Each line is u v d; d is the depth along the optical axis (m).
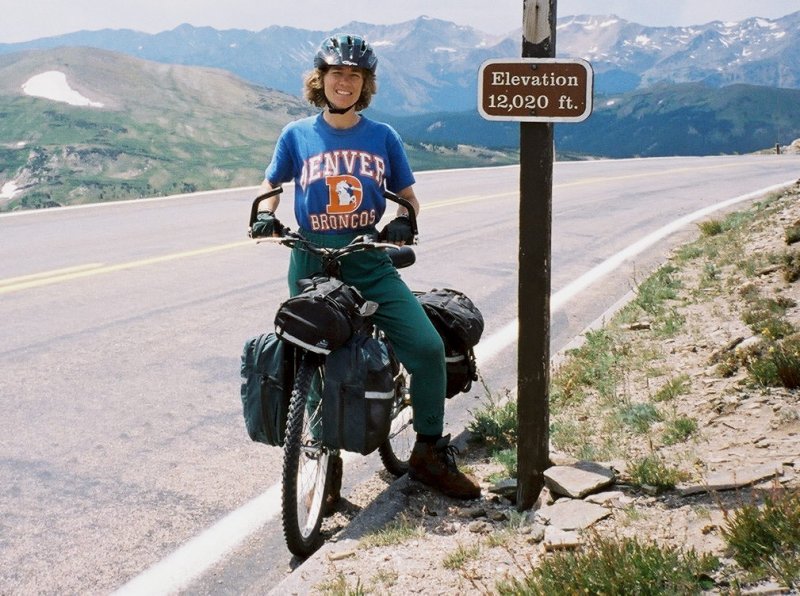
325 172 4.21
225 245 13.70
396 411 4.70
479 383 7.18
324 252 4.17
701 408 5.37
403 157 4.38
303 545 4.11
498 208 20.08
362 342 4.00
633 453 4.85
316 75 4.17
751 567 3.04
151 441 5.75
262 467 5.37
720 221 15.62
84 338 8.17
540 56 4.00
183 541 4.43
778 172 33.69
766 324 6.71
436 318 4.93
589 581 3.12
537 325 4.32
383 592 3.57
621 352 7.20
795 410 4.90
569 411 6.02
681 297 9.12
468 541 4.08
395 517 4.48
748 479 3.93
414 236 4.24
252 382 4.10
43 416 6.15
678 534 3.59
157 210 18.09
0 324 8.62
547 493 4.45
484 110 4.12
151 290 10.31
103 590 3.96
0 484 5.04
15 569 4.11
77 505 4.80
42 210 17.30
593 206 21.09
